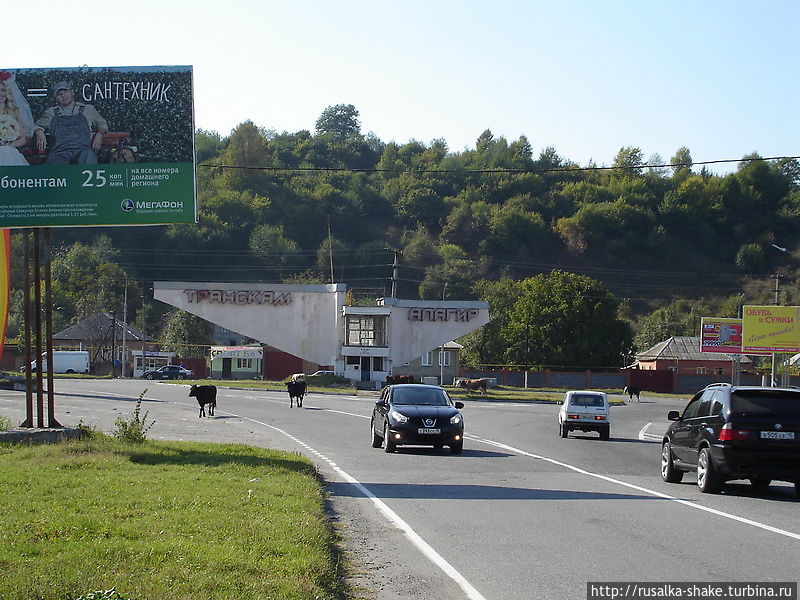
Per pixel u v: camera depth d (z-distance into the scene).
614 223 133.12
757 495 15.41
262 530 9.53
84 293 96.88
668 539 10.52
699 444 15.75
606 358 89.25
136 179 18.41
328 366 69.69
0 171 18.34
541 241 135.12
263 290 65.75
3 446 16.95
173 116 18.56
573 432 33.97
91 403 38.72
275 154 160.00
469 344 97.94
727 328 59.22
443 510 12.70
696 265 126.38
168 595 6.71
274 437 25.80
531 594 7.82
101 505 10.72
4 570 7.24
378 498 13.80
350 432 28.70
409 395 23.25
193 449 18.52
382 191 151.12
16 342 75.00
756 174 136.38
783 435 14.74
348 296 83.06
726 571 8.75
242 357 82.94
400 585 8.13
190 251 112.06
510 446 25.27
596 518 12.11
